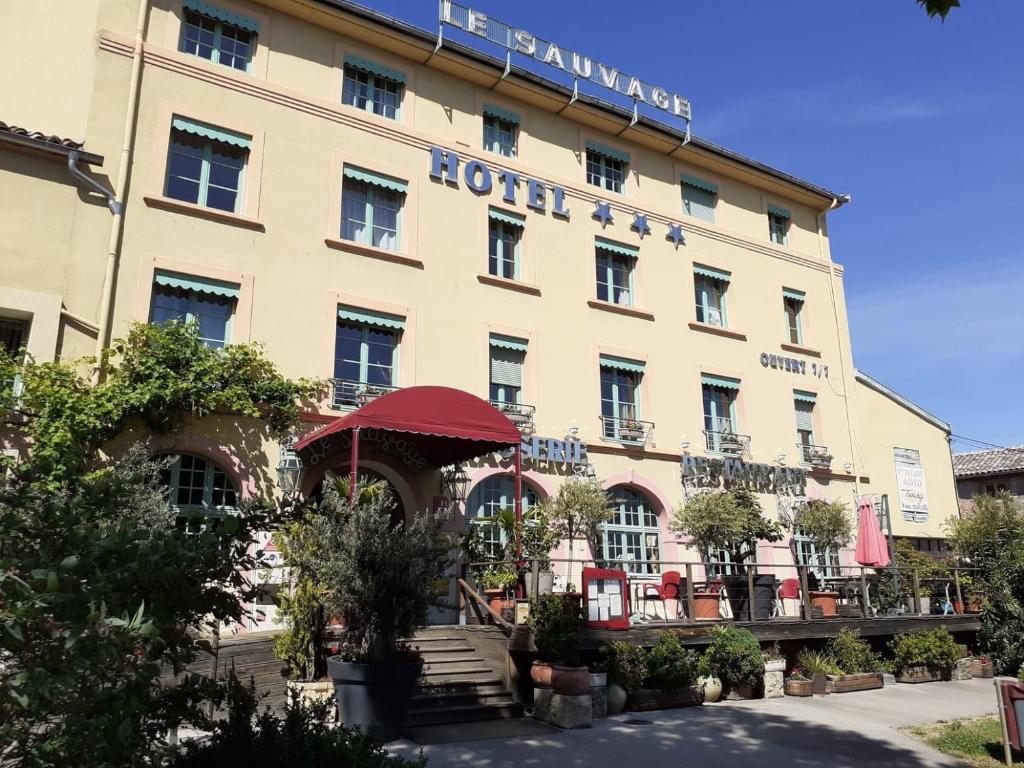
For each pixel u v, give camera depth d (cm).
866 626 1526
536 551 1495
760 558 1952
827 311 2350
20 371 1144
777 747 939
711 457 1939
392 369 1569
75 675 312
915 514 2323
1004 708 902
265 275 1435
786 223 2359
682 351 1975
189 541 405
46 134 1366
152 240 1338
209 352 1303
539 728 1000
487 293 1694
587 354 1809
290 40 1572
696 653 1279
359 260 1546
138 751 381
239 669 984
